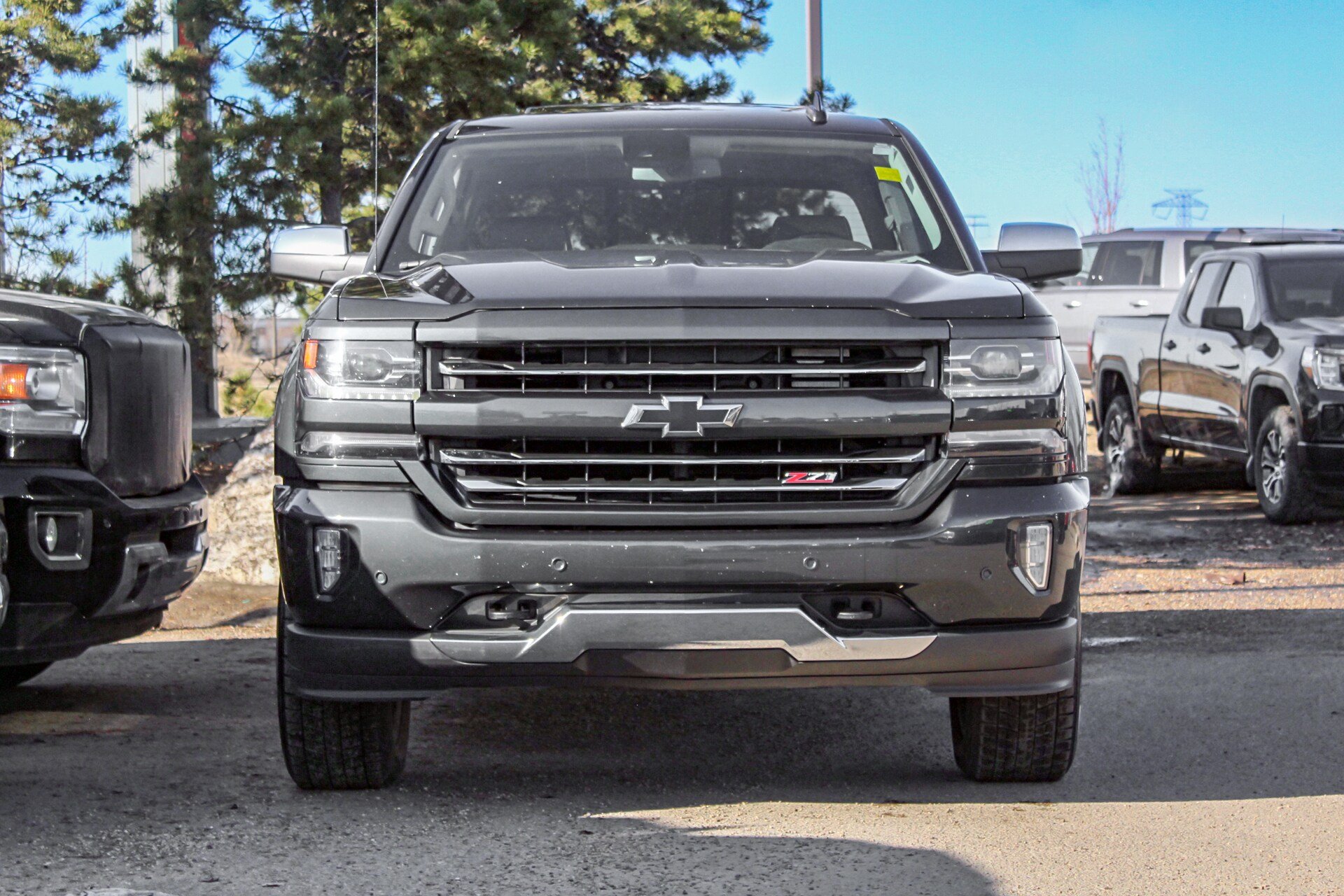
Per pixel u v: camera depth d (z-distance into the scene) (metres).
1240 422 12.13
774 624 4.10
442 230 5.38
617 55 17.72
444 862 3.87
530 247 5.27
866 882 3.71
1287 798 4.63
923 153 5.84
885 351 4.21
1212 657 7.00
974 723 4.68
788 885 3.68
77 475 5.08
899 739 5.59
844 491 4.18
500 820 4.32
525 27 14.96
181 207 13.59
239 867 3.81
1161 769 5.03
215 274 13.92
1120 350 14.30
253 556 9.48
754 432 4.12
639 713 6.02
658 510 4.13
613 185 5.52
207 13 14.02
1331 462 11.12
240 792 4.68
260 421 15.47
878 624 4.20
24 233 13.62
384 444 4.19
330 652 4.21
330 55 14.30
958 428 4.20
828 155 5.72
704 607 4.11
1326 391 11.12
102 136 13.81
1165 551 10.55
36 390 5.04
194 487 5.96
